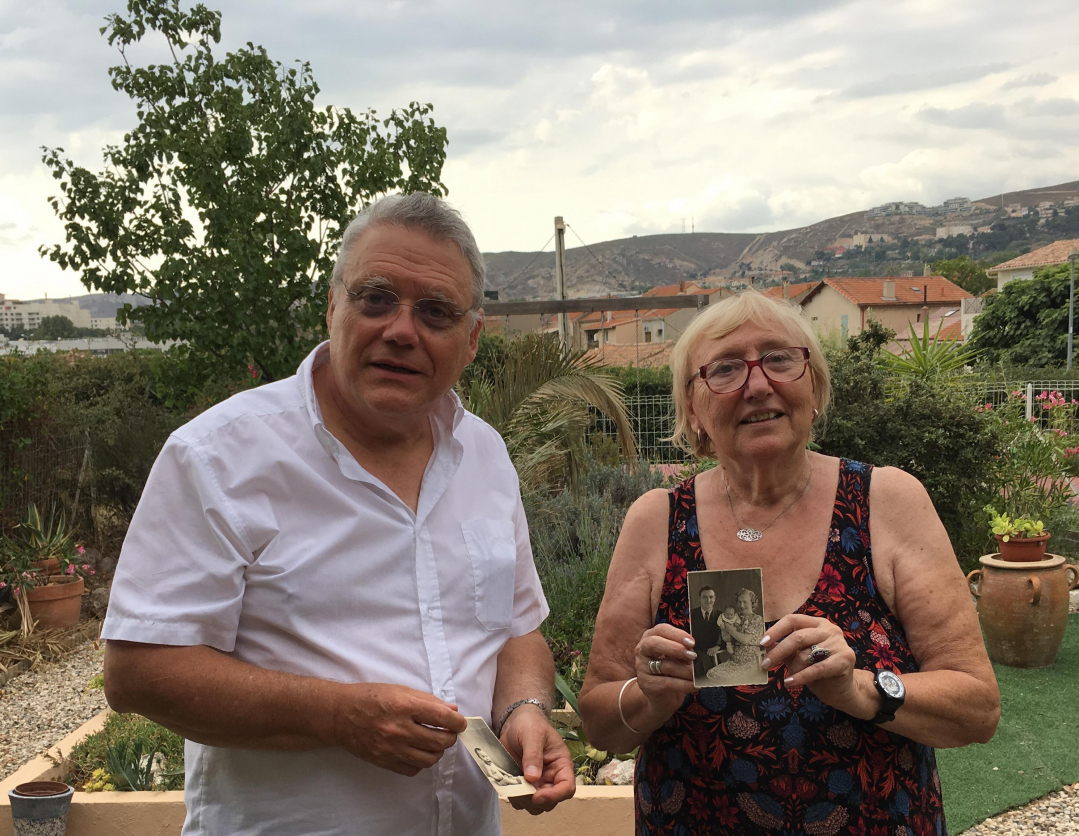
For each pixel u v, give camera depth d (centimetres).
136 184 873
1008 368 1566
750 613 176
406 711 162
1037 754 445
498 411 750
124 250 875
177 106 898
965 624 187
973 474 796
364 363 180
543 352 774
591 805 359
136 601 166
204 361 907
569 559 580
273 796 175
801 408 198
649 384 1407
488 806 198
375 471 190
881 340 1230
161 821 370
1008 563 574
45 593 733
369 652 178
